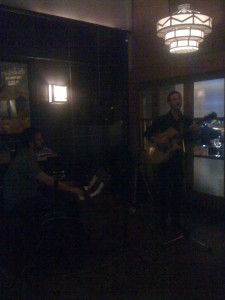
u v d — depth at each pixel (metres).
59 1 4.59
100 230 3.97
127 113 5.33
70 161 4.77
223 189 4.22
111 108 5.18
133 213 4.55
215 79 4.15
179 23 3.16
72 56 4.72
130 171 3.40
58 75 4.60
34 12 4.30
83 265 3.18
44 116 4.49
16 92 4.22
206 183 4.43
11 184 3.23
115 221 4.26
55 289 2.78
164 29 3.30
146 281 2.86
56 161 4.61
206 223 4.11
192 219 4.25
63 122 4.68
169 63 4.59
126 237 3.51
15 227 3.23
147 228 4.04
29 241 3.26
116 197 3.52
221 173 4.23
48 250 3.24
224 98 4.07
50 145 4.56
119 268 3.11
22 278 2.97
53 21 4.50
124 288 2.77
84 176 4.87
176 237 3.71
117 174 3.36
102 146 5.10
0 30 4.07
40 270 3.11
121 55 5.22
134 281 2.87
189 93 4.46
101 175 3.36
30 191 3.27
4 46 4.11
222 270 3.01
